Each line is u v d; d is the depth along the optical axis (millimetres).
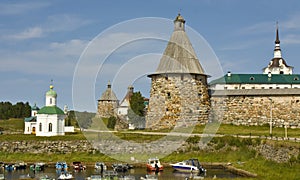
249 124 74500
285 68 139125
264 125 73750
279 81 115188
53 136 73312
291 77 117312
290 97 73375
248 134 64812
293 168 46562
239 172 51375
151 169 52906
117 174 50938
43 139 70750
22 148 70125
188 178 47188
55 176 51625
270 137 59719
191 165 53094
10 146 70438
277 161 50219
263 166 51344
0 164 61875
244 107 75375
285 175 45656
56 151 68625
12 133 85312
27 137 73250
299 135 62625
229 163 56438
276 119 73812
